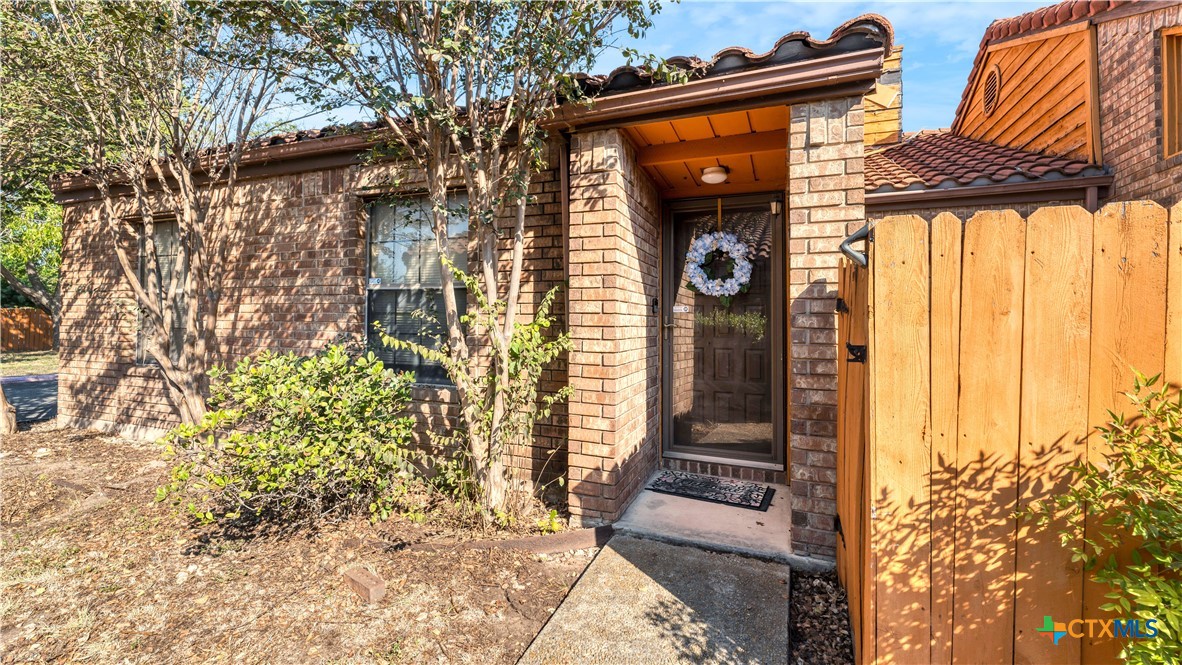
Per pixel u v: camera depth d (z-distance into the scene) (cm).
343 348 388
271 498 341
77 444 609
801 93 319
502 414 356
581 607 266
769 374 482
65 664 229
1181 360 157
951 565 180
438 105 332
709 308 505
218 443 347
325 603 274
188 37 390
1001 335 174
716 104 337
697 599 273
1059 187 450
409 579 296
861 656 210
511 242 439
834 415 315
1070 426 167
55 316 1065
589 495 369
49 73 446
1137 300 161
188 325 514
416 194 480
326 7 312
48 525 373
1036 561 172
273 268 546
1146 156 409
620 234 370
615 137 361
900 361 184
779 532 352
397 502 396
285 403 332
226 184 571
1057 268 168
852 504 240
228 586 291
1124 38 439
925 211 484
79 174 606
